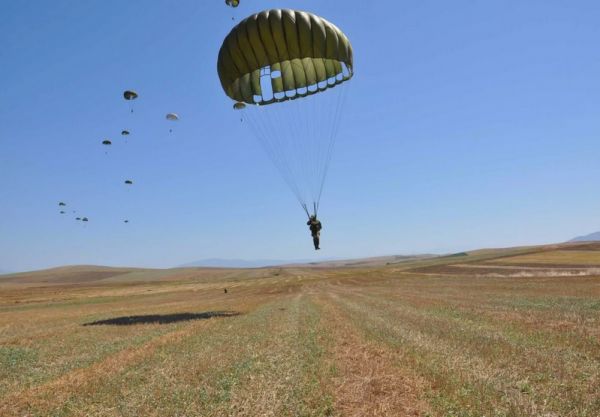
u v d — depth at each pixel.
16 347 17.97
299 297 44.72
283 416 8.49
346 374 11.38
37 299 62.59
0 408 9.69
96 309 40.25
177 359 13.83
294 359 13.19
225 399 9.52
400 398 9.41
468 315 21.75
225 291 65.94
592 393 9.38
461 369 11.21
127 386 10.91
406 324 19.48
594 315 20.44
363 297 38.03
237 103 28.03
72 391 10.67
